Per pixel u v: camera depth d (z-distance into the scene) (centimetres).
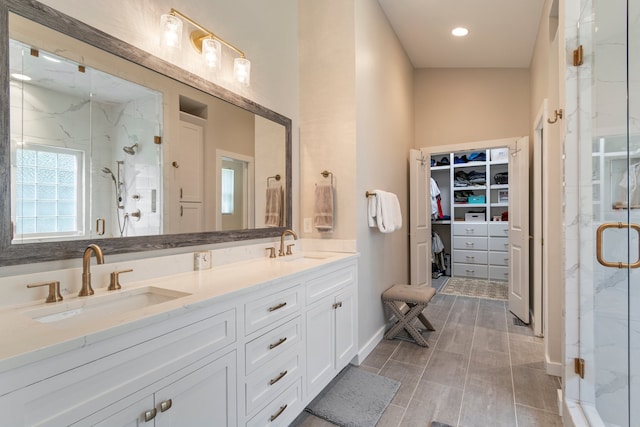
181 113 166
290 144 252
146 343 96
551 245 229
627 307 134
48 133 115
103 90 132
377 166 294
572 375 169
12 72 106
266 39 229
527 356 256
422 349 272
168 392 102
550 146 232
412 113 426
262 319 145
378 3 293
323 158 256
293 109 258
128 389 91
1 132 103
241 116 206
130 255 142
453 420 178
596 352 160
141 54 146
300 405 171
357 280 244
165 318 99
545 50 273
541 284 297
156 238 152
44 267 115
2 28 103
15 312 100
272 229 230
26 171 109
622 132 137
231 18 199
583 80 165
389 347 277
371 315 276
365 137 266
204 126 179
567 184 170
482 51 370
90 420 82
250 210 212
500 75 403
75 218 123
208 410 117
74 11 123
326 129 255
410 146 416
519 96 394
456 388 210
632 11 129
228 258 194
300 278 173
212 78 185
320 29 257
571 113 168
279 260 212
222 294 121
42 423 73
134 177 144
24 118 109
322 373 193
